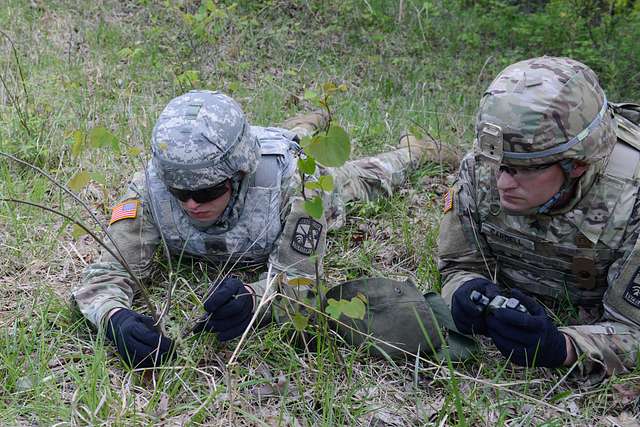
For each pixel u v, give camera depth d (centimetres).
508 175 241
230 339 262
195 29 582
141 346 252
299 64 638
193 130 260
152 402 238
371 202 388
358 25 737
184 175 259
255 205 293
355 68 650
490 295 255
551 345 249
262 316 274
